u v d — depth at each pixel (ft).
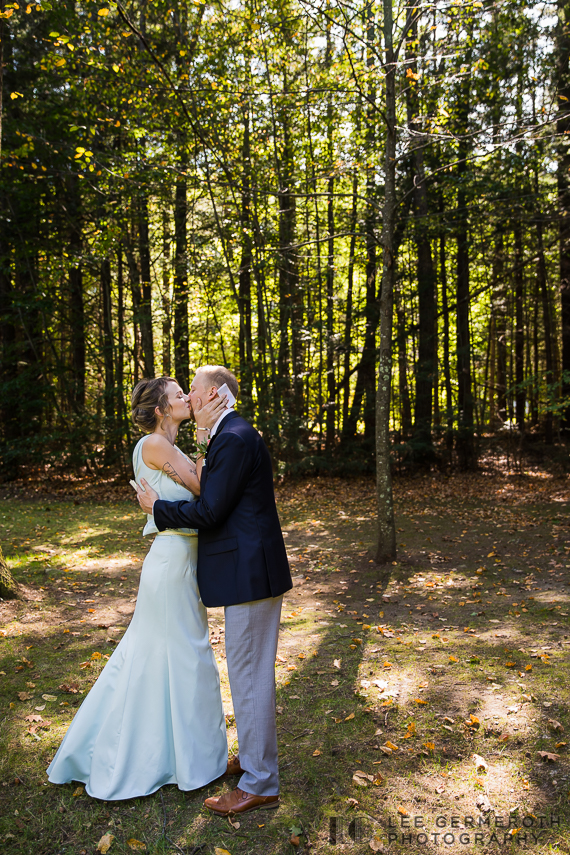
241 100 23.62
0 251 43.52
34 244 42.16
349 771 8.29
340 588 18.60
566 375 37.11
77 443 43.83
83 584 18.45
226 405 7.97
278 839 6.92
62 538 25.70
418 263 46.09
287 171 36.81
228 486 7.18
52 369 43.80
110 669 8.23
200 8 28.99
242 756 7.54
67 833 7.07
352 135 35.73
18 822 7.25
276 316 43.75
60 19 32.07
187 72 25.71
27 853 6.76
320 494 38.88
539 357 68.74
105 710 8.13
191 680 7.95
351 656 12.55
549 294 55.98
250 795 7.38
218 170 31.55
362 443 45.09
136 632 8.03
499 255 46.01
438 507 33.40
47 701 10.42
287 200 39.63
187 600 8.00
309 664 12.19
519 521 28.40
